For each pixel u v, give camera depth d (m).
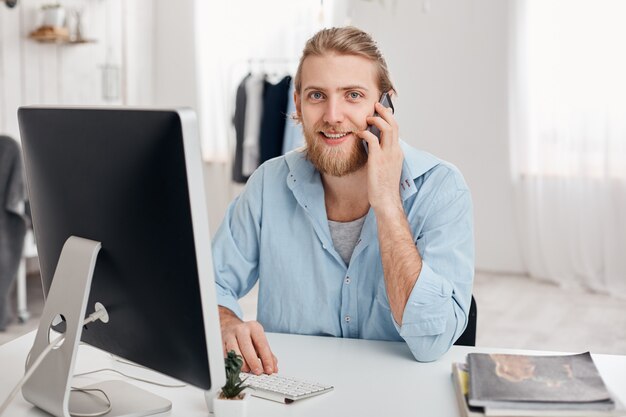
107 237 1.16
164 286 1.09
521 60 5.22
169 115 1.01
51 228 1.28
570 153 5.10
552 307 4.51
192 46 6.08
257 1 5.79
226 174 6.07
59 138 1.19
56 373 1.19
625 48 4.91
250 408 1.24
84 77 5.60
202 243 1.04
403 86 5.64
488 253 5.54
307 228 1.71
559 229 5.17
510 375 1.25
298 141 5.29
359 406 1.26
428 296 1.44
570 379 1.23
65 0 5.36
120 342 1.21
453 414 1.23
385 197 1.52
